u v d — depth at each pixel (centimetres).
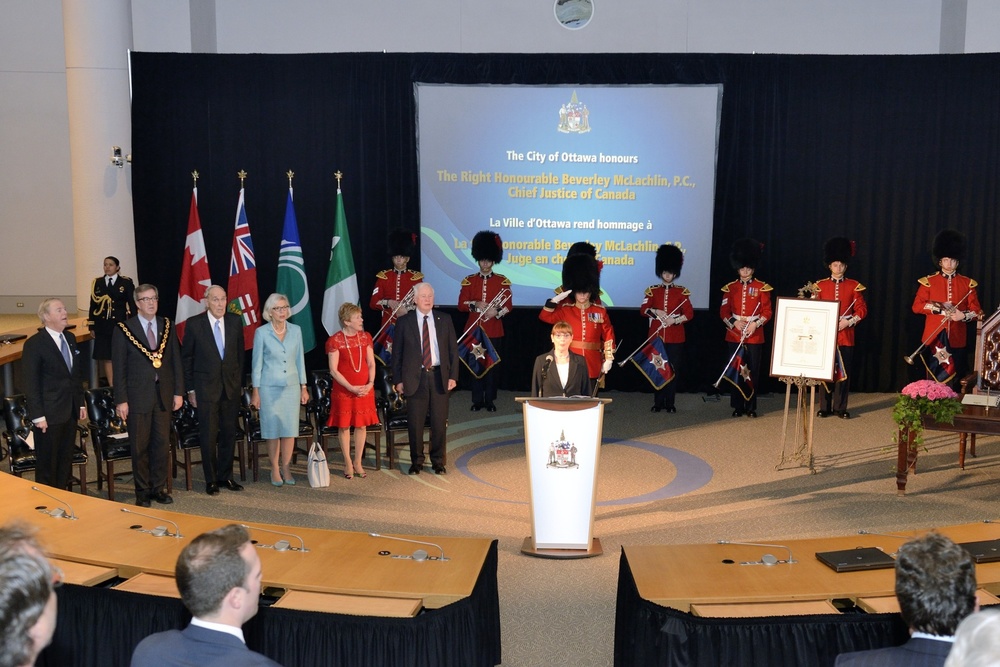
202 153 1066
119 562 395
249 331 974
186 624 362
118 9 1025
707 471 782
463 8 1119
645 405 1052
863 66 1046
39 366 644
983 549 402
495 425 957
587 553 578
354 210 1086
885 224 1072
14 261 1372
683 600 365
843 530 629
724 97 1059
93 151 1033
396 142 1078
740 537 617
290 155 1076
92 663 372
